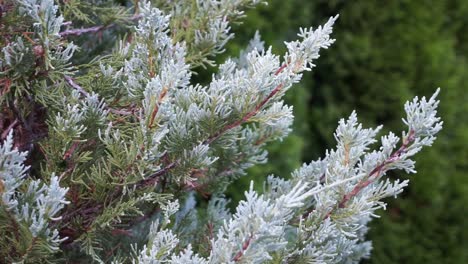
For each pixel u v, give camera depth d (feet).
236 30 6.08
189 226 3.27
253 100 2.75
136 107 2.87
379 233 6.92
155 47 2.77
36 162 3.06
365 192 2.84
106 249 3.08
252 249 2.44
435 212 6.86
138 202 2.86
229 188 5.82
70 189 2.80
